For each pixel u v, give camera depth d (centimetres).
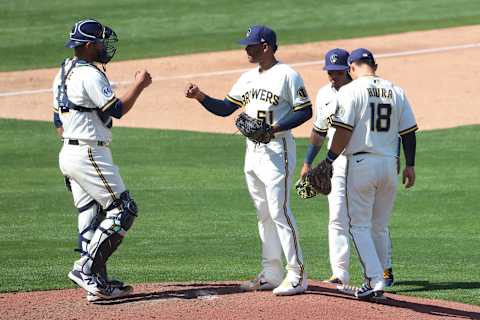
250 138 2650
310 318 2456
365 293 2702
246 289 2802
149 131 6831
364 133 2680
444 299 2980
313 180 2706
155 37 9975
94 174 2553
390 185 2745
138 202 4791
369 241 2711
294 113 2675
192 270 3331
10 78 8675
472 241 4016
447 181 5225
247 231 4178
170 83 8419
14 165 5788
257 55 2711
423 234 4162
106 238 2555
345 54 3055
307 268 3506
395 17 10669
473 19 10544
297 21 10481
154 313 2489
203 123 7156
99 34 2603
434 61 8912
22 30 10244
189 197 4916
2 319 2453
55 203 4791
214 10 10962
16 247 3828
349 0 11394
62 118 2575
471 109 7338
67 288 2927
